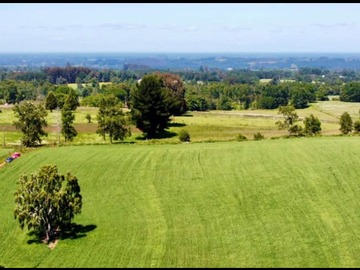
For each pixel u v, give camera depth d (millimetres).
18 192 44594
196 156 71125
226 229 45188
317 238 42250
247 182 58094
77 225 48156
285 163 64875
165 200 54125
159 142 87000
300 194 53156
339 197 51781
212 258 39344
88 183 61188
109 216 50188
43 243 43969
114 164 68750
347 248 40188
